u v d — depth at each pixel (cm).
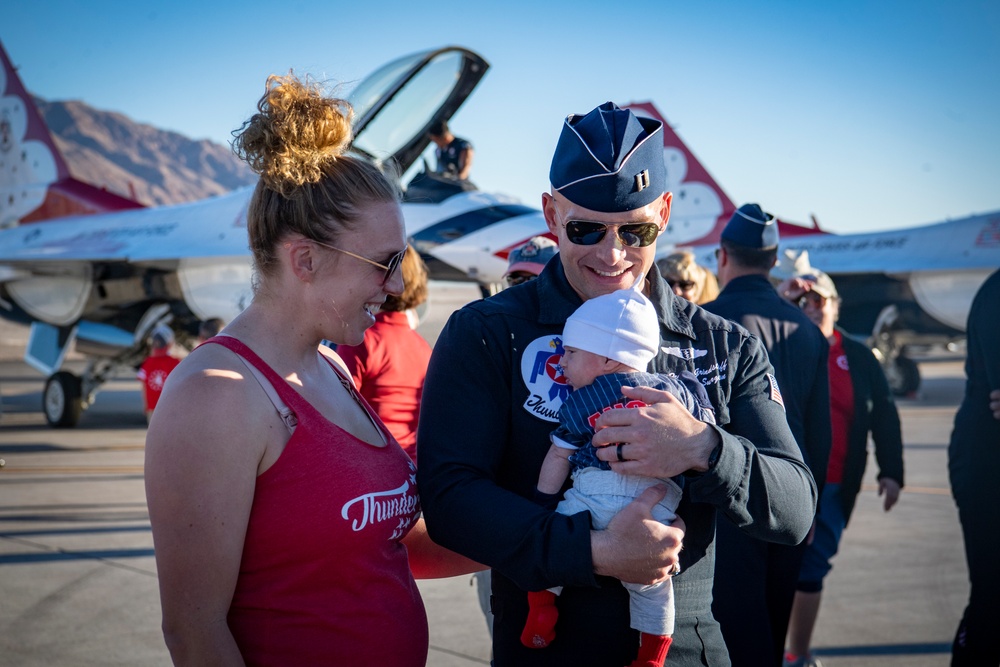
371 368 309
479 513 152
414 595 163
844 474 374
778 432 175
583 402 161
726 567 259
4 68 1842
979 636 286
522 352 172
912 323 1800
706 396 170
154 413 139
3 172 1864
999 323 278
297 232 146
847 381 383
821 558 362
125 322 1317
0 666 355
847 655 369
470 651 387
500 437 169
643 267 178
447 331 176
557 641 166
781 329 298
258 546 141
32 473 816
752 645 257
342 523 144
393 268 153
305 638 143
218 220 1321
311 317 153
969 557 291
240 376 140
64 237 1580
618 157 164
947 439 1062
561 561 144
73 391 1194
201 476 133
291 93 147
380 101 870
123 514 639
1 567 501
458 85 910
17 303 1356
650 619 159
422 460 164
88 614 422
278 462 141
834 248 1998
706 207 2514
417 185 1069
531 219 1027
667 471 147
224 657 136
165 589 136
